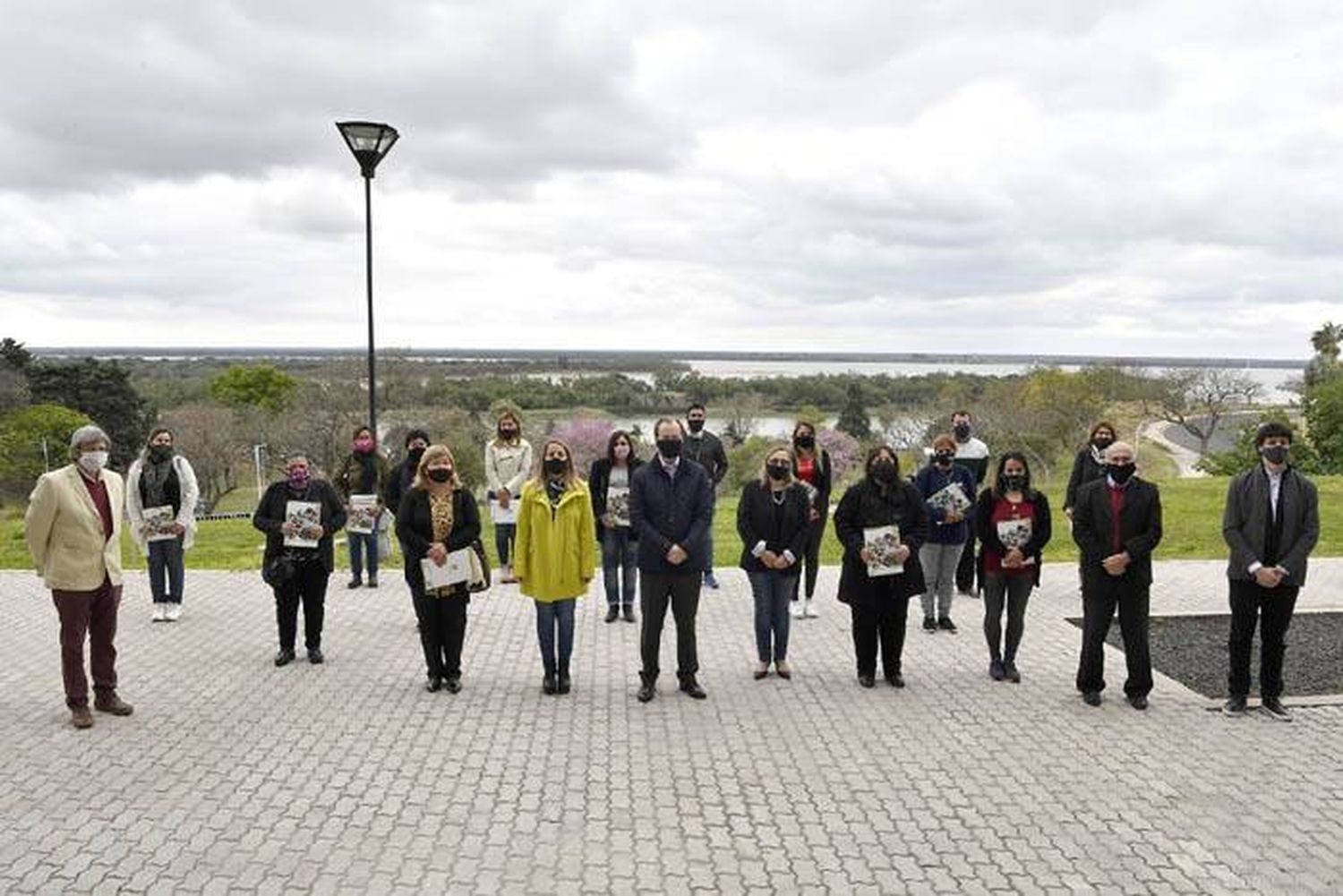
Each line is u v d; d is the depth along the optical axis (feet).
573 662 29.58
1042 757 22.17
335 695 26.27
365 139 41.19
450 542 26.21
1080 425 154.61
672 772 21.16
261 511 28.76
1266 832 18.57
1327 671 29.07
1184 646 31.68
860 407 180.86
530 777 20.88
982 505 27.73
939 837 18.25
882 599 26.81
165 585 34.91
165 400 209.97
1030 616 35.32
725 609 36.37
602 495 34.40
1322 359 219.00
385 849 17.61
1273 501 24.70
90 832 18.22
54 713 24.86
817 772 21.21
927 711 25.26
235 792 20.06
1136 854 17.66
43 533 23.53
